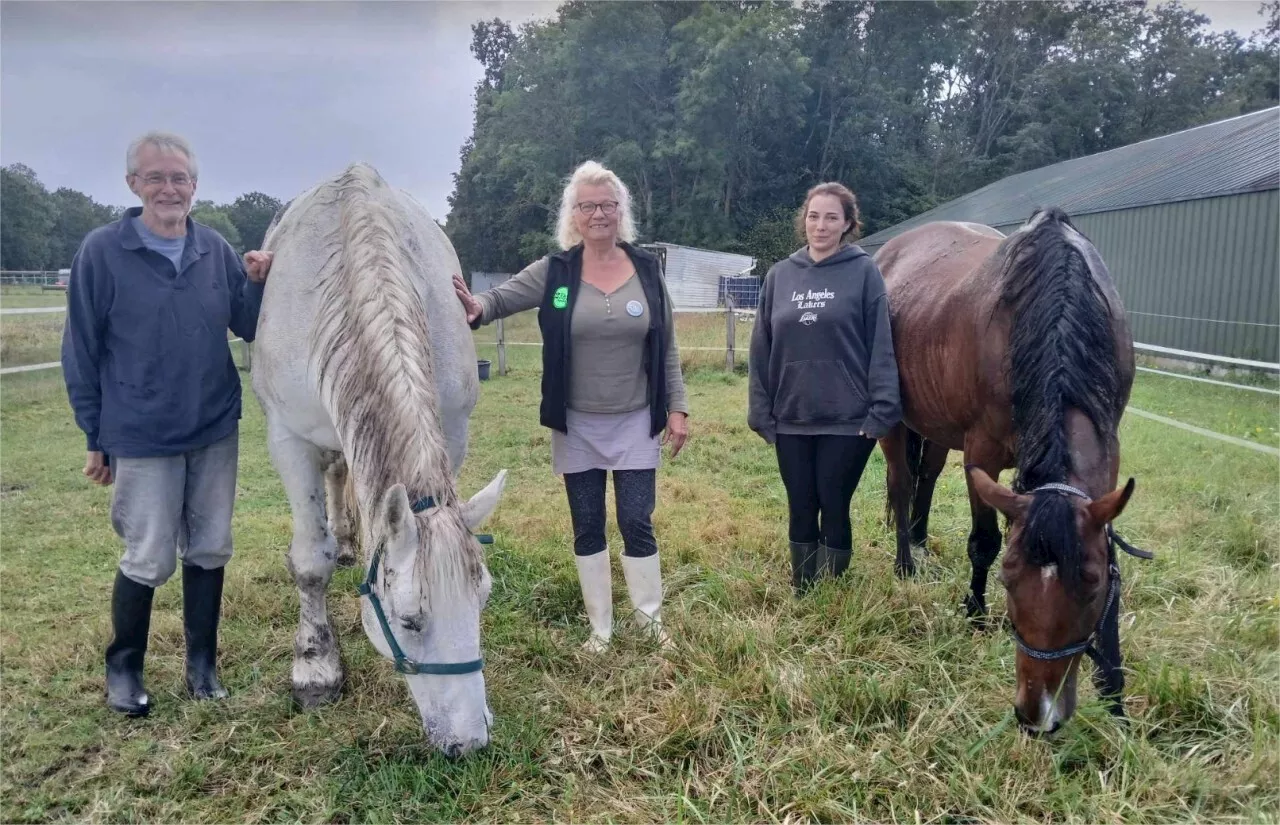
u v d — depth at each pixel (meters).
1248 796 1.88
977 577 2.80
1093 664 2.35
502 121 35.59
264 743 2.25
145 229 2.36
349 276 2.20
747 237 29.58
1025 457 2.14
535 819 1.94
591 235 2.66
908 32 30.77
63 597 3.30
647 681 2.50
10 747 2.26
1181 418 6.42
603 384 2.69
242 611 3.08
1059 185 16.77
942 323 2.81
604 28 30.62
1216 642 2.57
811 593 2.97
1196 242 10.73
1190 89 33.81
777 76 28.23
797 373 2.90
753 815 1.92
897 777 1.98
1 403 7.61
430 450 1.89
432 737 1.85
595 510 2.79
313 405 2.32
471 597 1.79
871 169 31.56
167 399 2.30
